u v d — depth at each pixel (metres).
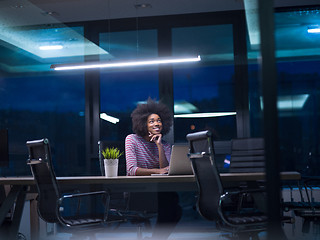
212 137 2.46
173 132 5.95
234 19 6.00
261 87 1.86
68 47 6.46
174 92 6.10
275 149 1.86
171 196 3.21
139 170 3.38
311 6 5.89
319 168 5.80
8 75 6.68
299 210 3.08
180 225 4.10
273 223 1.87
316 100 6.04
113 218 3.00
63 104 6.44
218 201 2.51
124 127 6.17
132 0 5.58
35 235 3.81
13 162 6.36
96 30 6.36
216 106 6.03
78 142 6.31
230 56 6.07
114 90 6.24
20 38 6.55
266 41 1.86
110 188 3.17
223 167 5.57
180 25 6.16
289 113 6.00
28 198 3.73
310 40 6.08
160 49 6.16
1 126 6.56
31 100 6.58
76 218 2.92
